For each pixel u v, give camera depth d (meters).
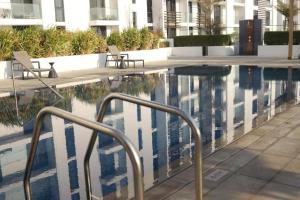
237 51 25.52
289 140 5.01
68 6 23.84
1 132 7.00
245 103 9.13
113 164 4.96
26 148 6.00
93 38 19.41
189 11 33.66
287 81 12.62
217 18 35.97
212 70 16.33
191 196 3.42
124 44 21.52
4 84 12.79
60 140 6.23
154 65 18.50
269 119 6.38
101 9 25.61
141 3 29.34
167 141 6.09
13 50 15.84
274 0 41.78
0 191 4.31
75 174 4.70
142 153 5.46
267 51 21.91
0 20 19.94
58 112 2.14
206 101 9.81
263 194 3.37
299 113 6.78
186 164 4.74
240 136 5.46
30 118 8.10
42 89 11.82
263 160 4.26
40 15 22.11
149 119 7.77
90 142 2.83
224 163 4.20
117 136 1.85
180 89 11.88
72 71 16.80
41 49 16.89
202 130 6.57
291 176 3.76
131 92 11.41
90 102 9.84
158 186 3.68
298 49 20.75
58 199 4.01
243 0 39.44
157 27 31.05
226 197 3.34
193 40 25.66
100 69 17.48
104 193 4.00
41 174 4.75
